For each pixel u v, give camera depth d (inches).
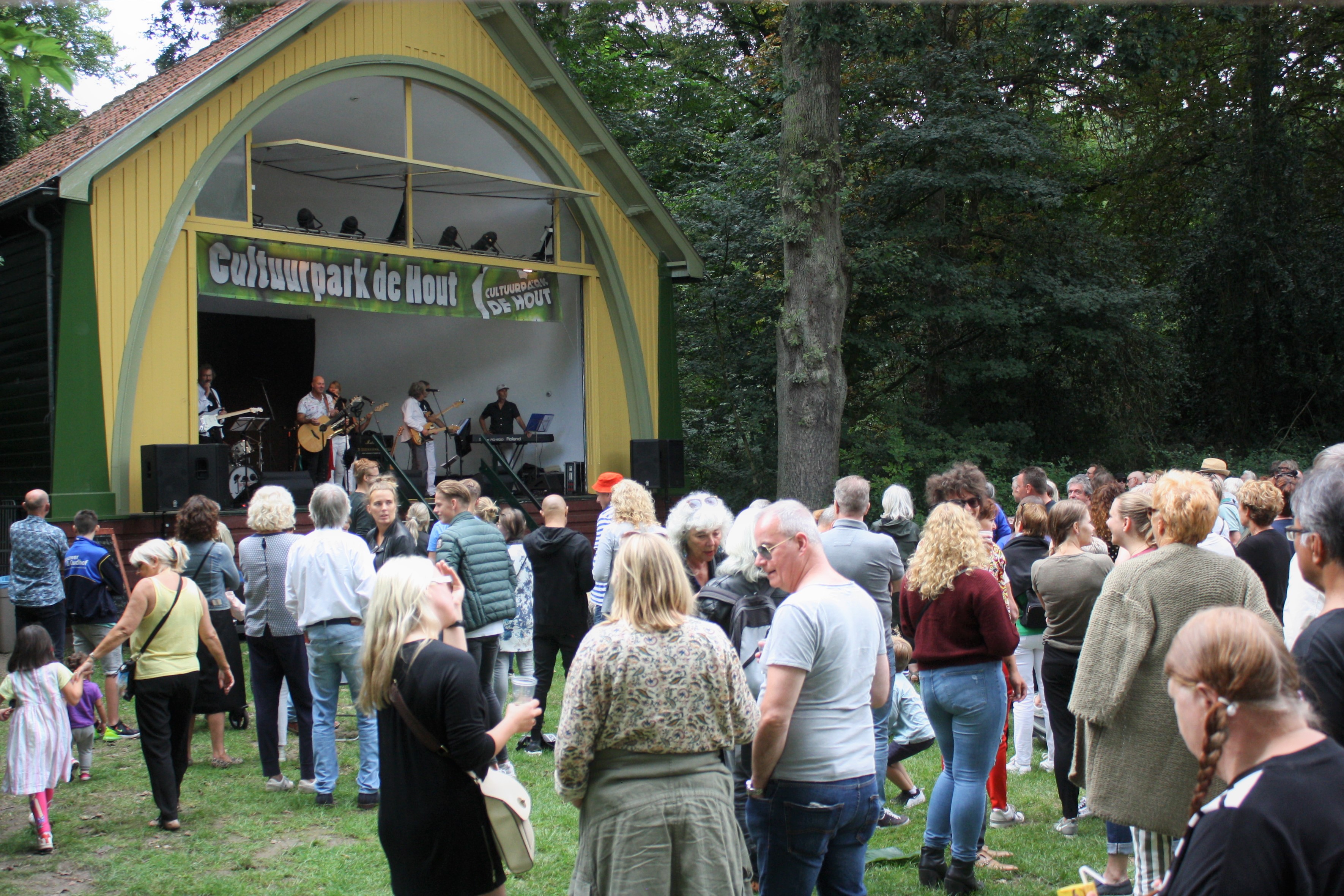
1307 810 68.0
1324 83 813.9
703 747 114.5
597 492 317.7
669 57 898.7
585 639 116.3
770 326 691.4
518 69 545.3
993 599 162.6
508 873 183.3
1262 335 775.7
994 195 673.0
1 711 271.1
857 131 674.8
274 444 653.3
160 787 204.7
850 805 126.3
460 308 531.2
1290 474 299.4
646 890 110.2
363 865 187.9
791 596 128.4
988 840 194.1
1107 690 134.6
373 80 496.7
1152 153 832.3
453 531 236.5
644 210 588.4
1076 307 644.1
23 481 417.7
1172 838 133.3
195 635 212.2
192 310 438.6
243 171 457.7
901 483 634.2
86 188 397.4
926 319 647.1
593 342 589.0
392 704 127.8
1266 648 71.5
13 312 429.4
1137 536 162.1
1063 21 502.3
